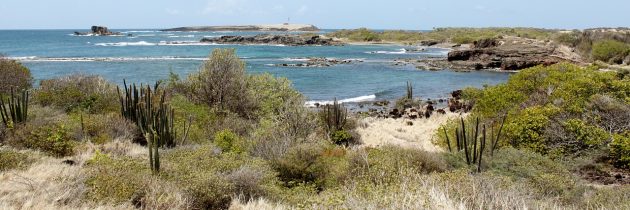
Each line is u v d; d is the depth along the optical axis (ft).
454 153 47.42
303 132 57.52
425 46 431.02
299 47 400.06
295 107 61.98
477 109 68.23
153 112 52.90
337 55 299.17
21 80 80.48
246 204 29.19
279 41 445.78
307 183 38.47
